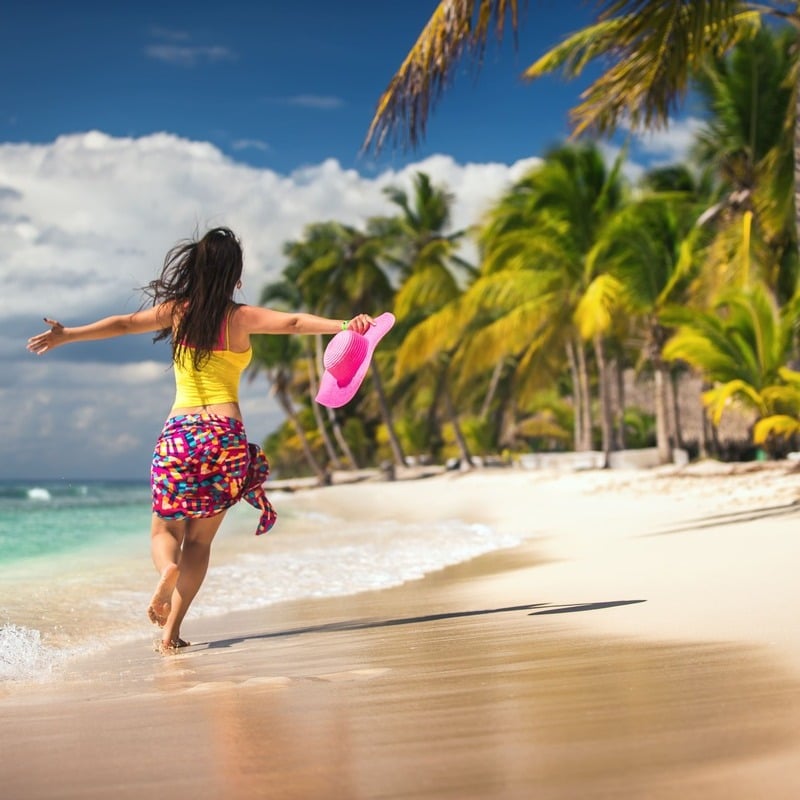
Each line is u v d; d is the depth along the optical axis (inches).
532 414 1831.9
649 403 1690.5
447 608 178.1
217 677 115.9
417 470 1470.2
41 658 140.7
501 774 64.2
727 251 807.7
